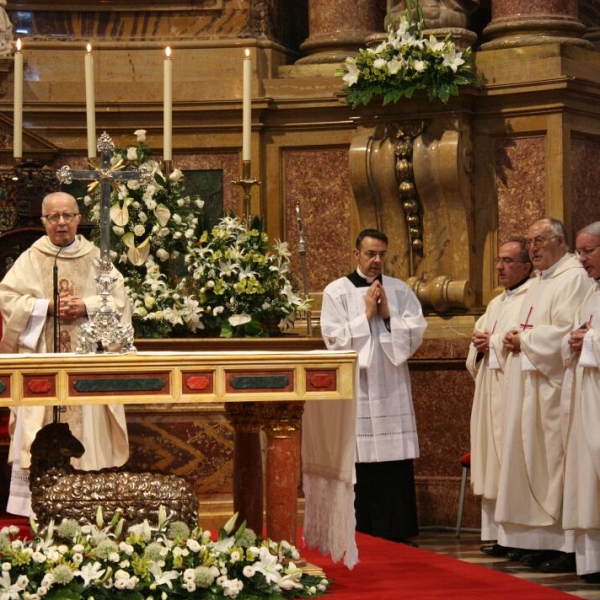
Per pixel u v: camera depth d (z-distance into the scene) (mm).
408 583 8461
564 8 13031
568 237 12539
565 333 10539
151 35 13914
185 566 7531
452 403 12523
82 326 8180
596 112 12945
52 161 13586
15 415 10070
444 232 12852
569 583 9672
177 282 11125
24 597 7074
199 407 11125
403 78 12352
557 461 10602
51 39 13836
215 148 13680
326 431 8508
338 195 13516
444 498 12492
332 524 8445
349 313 11719
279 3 14258
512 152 12773
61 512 7824
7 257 12125
